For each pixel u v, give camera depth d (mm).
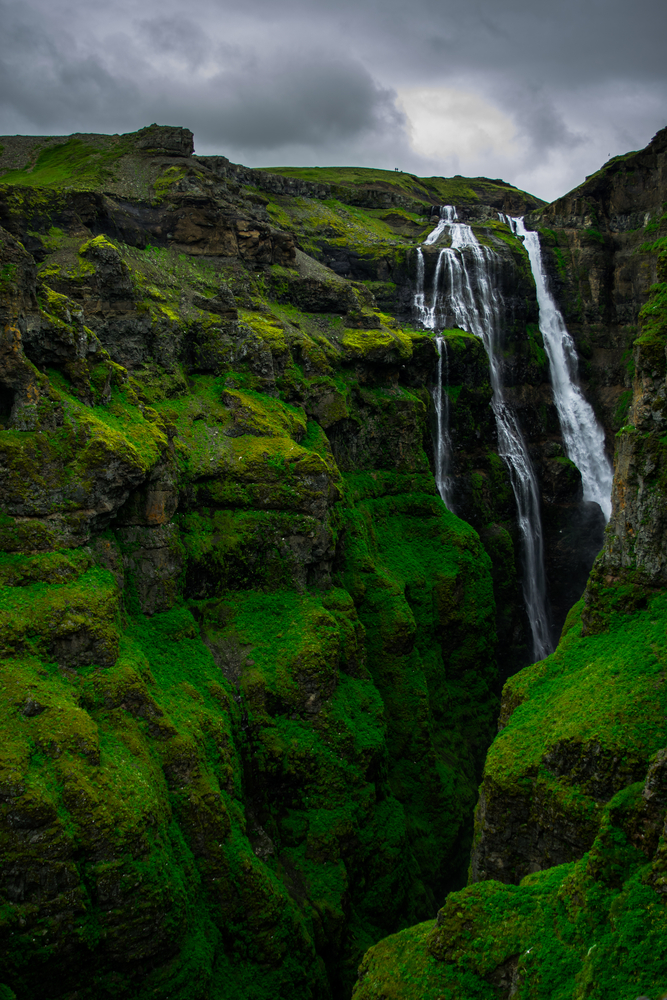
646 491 42500
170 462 52000
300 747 49938
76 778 34656
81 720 36438
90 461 44344
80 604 40469
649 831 29094
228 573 55281
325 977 44250
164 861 36625
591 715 37469
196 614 53000
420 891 55312
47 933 32625
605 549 45219
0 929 31906
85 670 39875
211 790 41531
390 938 34469
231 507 56750
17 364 43062
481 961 29875
